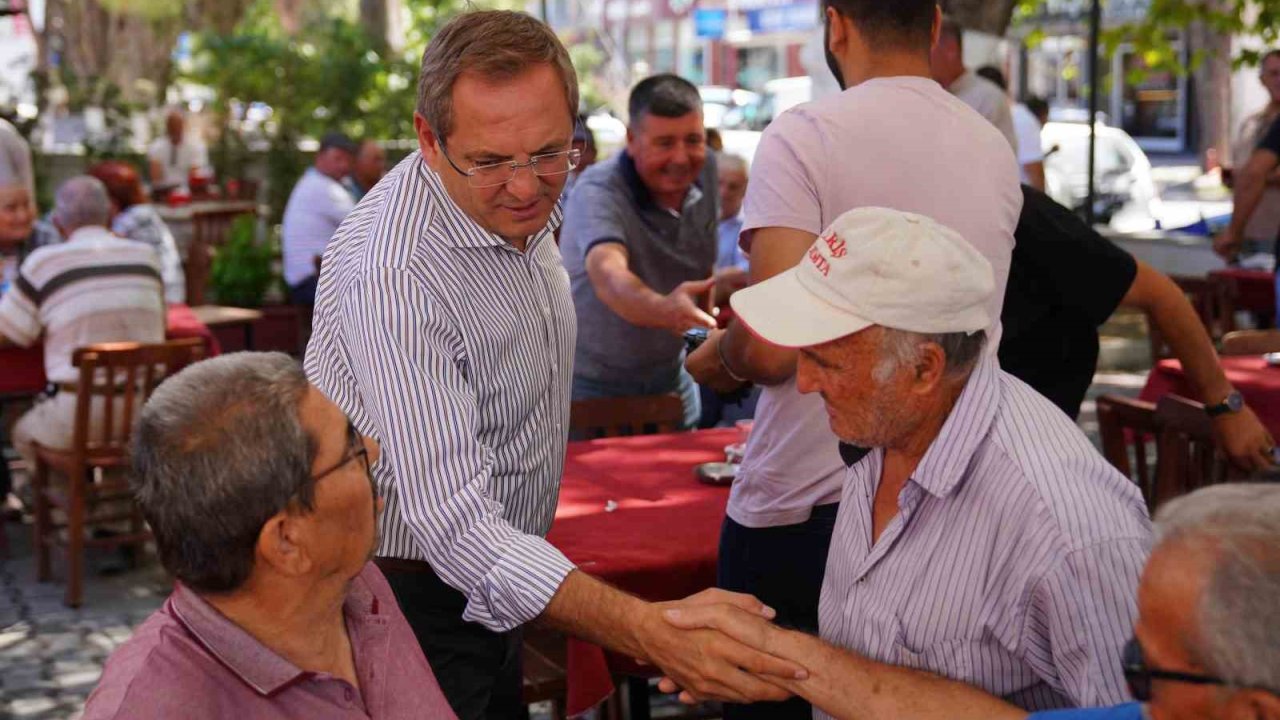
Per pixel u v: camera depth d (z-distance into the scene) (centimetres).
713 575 309
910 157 252
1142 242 1060
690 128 438
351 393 238
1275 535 134
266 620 178
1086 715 160
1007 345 295
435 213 230
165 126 1527
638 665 308
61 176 1377
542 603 220
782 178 256
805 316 190
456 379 229
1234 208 785
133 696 166
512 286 242
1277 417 435
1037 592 182
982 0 928
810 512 266
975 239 255
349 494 177
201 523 167
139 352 545
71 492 549
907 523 197
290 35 1652
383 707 194
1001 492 186
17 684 476
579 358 468
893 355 187
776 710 275
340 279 235
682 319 390
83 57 1934
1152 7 1291
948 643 194
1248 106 2377
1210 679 134
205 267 894
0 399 675
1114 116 3309
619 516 337
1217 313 706
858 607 207
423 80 225
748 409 509
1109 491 185
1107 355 978
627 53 3669
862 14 261
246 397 170
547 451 258
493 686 265
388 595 207
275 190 1452
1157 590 139
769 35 3503
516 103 218
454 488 224
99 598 563
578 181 462
